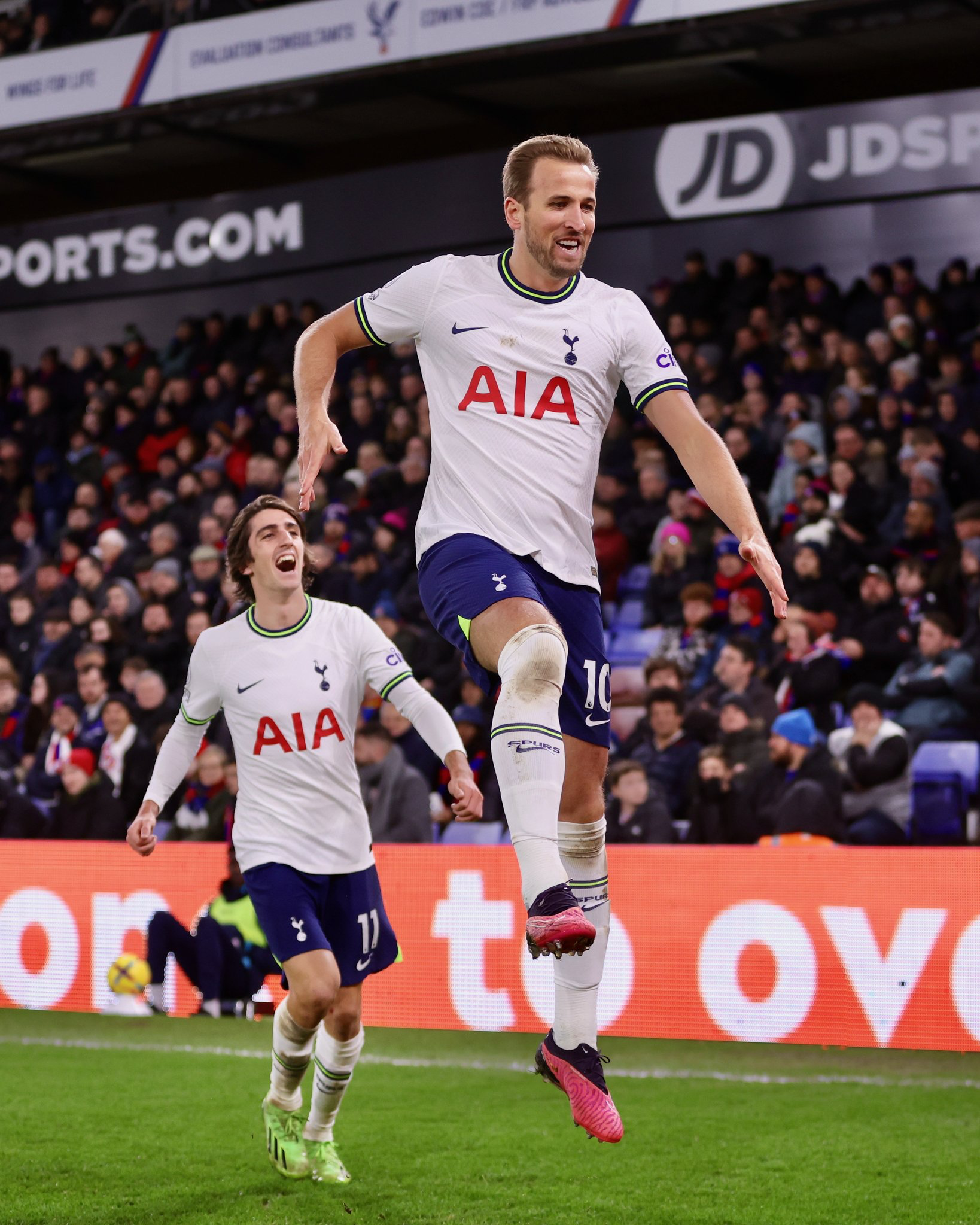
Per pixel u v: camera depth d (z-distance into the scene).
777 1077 12.45
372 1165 9.45
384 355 26.25
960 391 20.45
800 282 23.17
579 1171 9.26
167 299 29.75
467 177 26.19
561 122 27.19
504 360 5.88
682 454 5.86
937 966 12.19
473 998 13.64
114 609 22.44
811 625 17.62
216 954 14.54
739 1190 8.73
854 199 22.58
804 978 12.63
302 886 8.48
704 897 13.02
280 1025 8.57
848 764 15.84
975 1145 9.87
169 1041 14.23
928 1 19.42
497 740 5.36
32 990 15.32
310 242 27.39
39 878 15.38
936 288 24.02
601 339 5.93
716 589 19.42
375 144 28.97
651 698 17.11
